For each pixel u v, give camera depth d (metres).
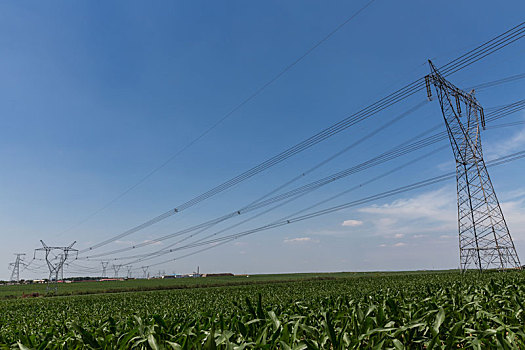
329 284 48.88
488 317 4.16
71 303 37.47
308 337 3.99
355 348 3.25
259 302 4.34
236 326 4.45
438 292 8.14
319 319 4.96
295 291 34.50
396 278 53.84
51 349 4.56
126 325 5.96
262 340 3.34
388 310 4.77
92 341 3.78
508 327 3.40
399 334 3.61
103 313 19.59
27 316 20.95
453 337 2.94
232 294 34.72
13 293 90.25
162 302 29.69
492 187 43.03
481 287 8.22
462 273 44.75
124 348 3.88
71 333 5.24
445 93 40.28
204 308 16.66
